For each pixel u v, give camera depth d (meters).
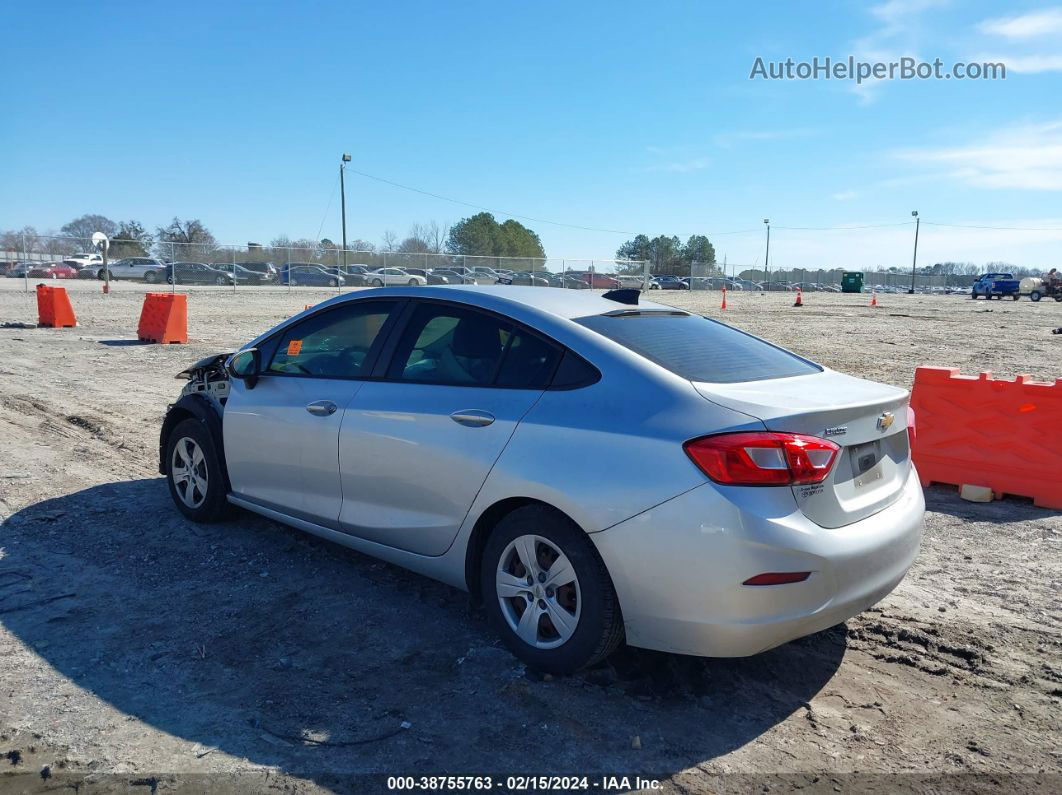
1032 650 3.86
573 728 3.15
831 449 3.13
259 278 42.56
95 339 16.28
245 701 3.29
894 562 3.38
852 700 3.41
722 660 3.71
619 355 3.50
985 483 6.28
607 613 3.27
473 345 3.93
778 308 37.06
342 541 4.38
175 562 4.69
